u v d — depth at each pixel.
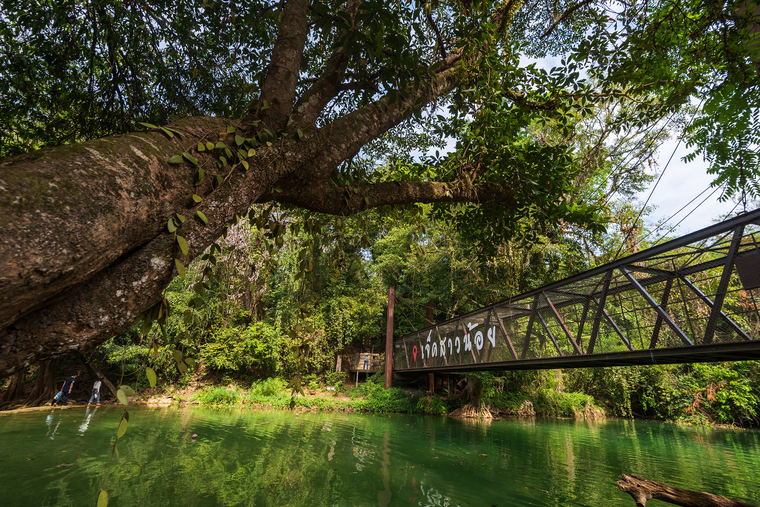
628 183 10.05
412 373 17.06
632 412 19.00
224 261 13.17
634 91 3.86
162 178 1.28
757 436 13.32
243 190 1.66
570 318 9.52
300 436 8.55
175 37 3.73
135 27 3.59
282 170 1.95
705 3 2.45
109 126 3.72
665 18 3.05
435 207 6.04
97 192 1.01
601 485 5.66
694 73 2.85
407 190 3.58
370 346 21.02
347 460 6.43
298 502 4.32
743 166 1.99
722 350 4.32
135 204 1.13
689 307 9.09
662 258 5.38
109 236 1.04
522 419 14.89
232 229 10.44
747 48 2.06
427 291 18.72
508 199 5.09
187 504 4.05
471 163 5.00
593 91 4.30
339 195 2.71
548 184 5.12
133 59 3.78
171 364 15.14
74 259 0.93
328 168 2.37
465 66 4.04
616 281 6.79
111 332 1.11
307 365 17.36
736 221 4.40
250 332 16.30
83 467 5.21
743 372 16.86
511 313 9.30
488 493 5.06
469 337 10.91
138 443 6.92
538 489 5.36
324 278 16.59
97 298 1.07
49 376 13.63
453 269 15.25
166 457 5.99
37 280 0.86
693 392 17.33
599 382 18.69
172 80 3.96
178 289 14.68
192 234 1.38
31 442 6.68
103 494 1.10
